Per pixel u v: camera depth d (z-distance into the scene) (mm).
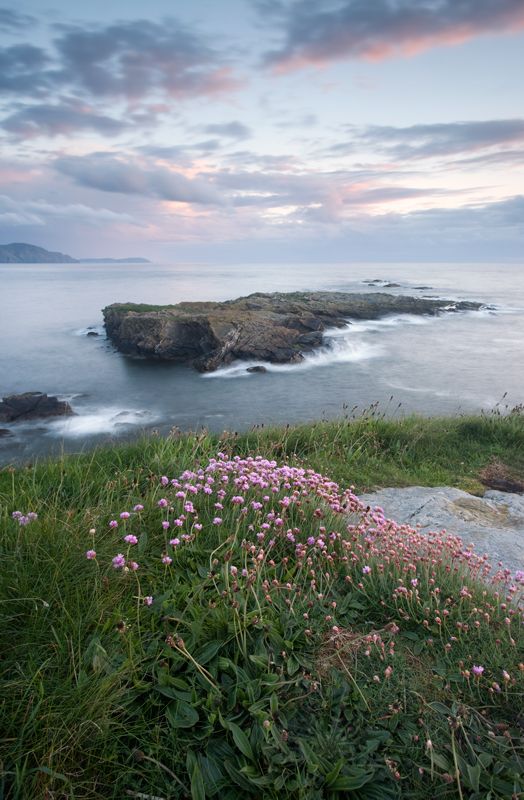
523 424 12023
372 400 25344
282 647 3352
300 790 2441
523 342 43156
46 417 22266
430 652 3557
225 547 4461
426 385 28500
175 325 36219
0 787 2301
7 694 2629
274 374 31719
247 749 2621
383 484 8297
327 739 2756
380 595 4059
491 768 2727
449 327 51812
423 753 2773
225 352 33625
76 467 6406
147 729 2775
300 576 4270
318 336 38812
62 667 2883
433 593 3879
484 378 30062
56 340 44750
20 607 3186
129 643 3008
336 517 5332
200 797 2422
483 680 3285
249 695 2922
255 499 5344
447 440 11078
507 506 7516
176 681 2945
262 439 9555
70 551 3717
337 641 3404
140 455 7637
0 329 51312
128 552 3926
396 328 50438
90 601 3344
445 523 6461
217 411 23797
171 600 3590
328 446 9742
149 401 25672
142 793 2492
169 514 4914
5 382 29734
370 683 3199
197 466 6703
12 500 4926
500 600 4121
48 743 2508
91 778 2486
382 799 2512
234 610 3465
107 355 37938
